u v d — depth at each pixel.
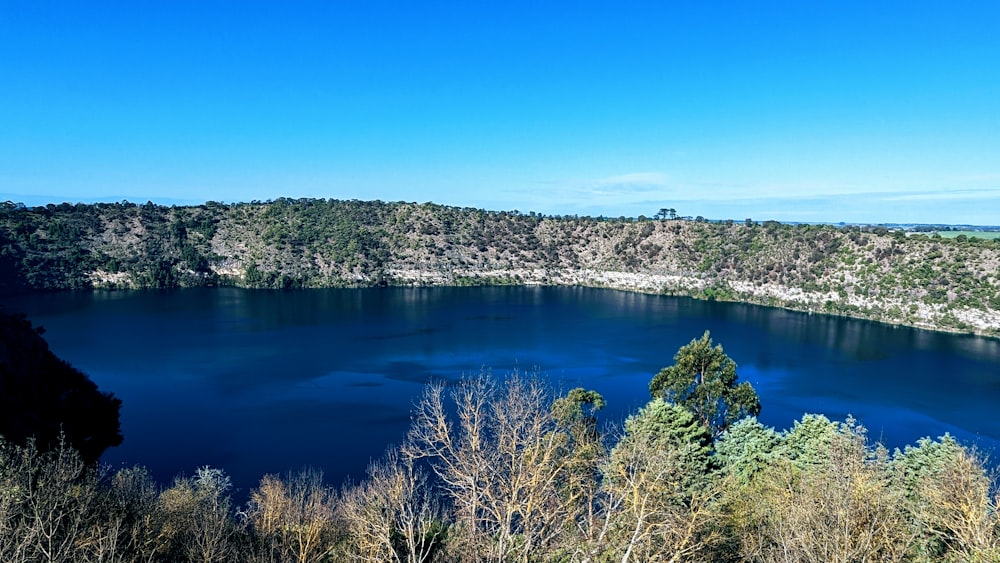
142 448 57.66
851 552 16.67
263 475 51.50
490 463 17.23
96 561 17.70
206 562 20.36
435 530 19.75
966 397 74.44
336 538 25.12
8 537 16.94
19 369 37.44
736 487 28.73
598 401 41.47
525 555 15.15
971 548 18.16
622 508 18.20
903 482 28.34
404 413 67.50
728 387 47.59
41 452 28.88
